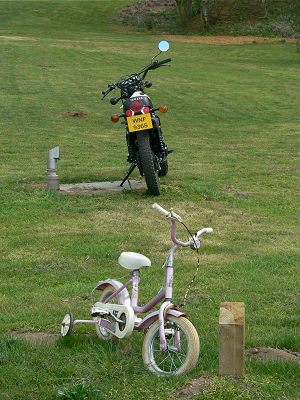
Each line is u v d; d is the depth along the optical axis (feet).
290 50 241.55
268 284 43.88
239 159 91.86
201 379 28.58
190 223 58.85
